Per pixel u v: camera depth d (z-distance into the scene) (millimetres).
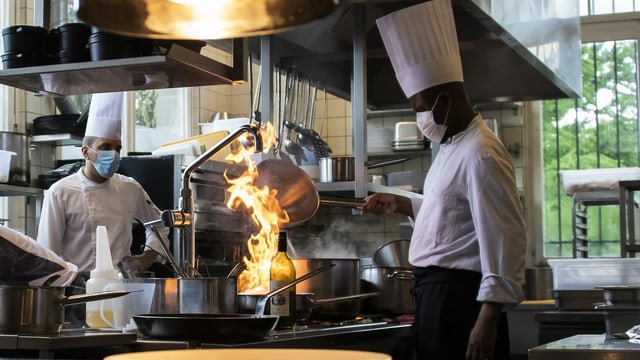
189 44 2744
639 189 4406
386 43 3080
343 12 3582
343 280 2947
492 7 3396
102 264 2332
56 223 3904
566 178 5828
